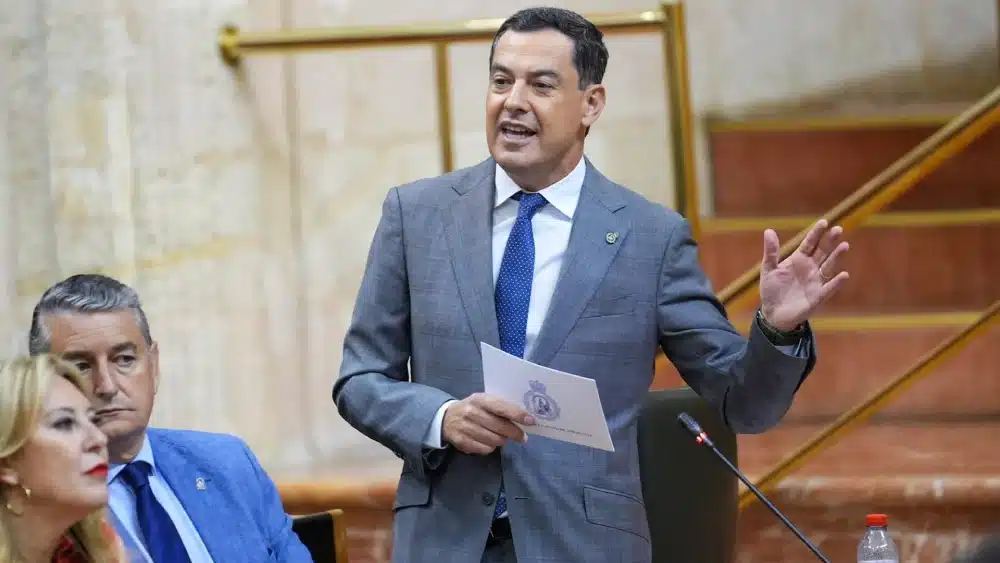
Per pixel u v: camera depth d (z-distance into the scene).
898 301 13.92
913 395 13.04
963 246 13.95
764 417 6.30
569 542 6.31
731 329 6.51
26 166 9.77
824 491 9.77
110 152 9.88
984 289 13.95
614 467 6.44
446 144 11.03
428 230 6.73
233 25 10.45
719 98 15.27
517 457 6.39
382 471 10.62
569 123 6.50
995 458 10.71
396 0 13.02
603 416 5.88
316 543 7.01
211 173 10.38
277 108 11.20
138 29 10.02
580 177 6.70
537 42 6.47
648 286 6.54
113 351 6.09
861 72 15.48
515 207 6.71
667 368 11.63
